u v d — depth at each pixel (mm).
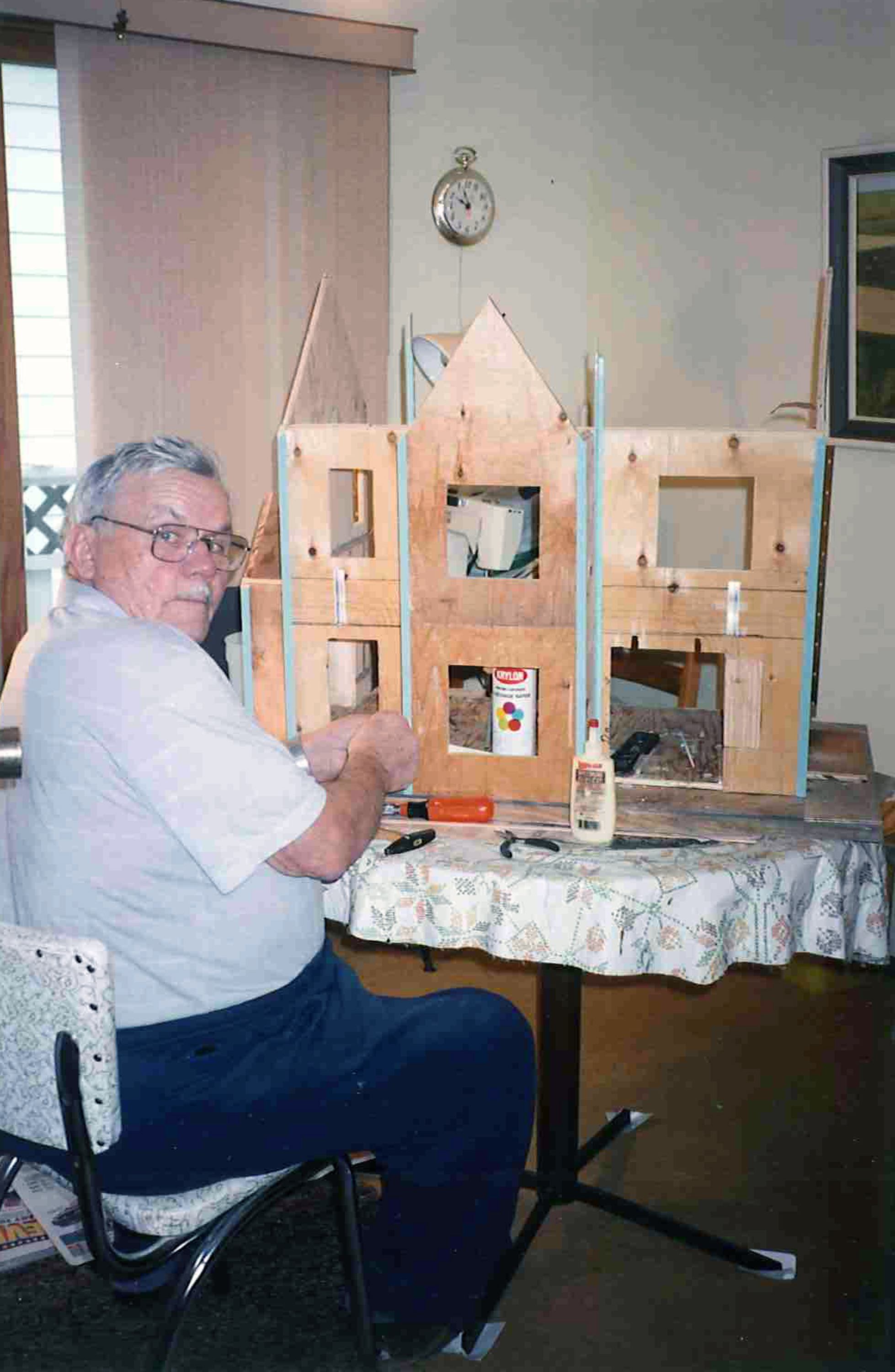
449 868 1600
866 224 2895
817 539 1728
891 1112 2242
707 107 3328
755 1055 2438
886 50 2850
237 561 1565
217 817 1308
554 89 3664
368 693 2227
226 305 3373
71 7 2990
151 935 1351
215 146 3285
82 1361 1665
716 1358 1656
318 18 3334
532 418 1715
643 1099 2285
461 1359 1662
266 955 1407
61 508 3406
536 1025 2516
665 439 1725
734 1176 2061
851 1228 1930
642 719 2184
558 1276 1833
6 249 2988
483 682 2322
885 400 2898
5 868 1412
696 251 3418
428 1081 1454
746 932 1597
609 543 1773
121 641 1324
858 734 2152
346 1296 1787
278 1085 1395
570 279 3781
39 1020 1204
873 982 2736
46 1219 1949
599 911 1533
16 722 1384
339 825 1388
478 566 2031
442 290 3750
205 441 3402
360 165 3529
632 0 3488
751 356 3293
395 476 1774
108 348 3219
